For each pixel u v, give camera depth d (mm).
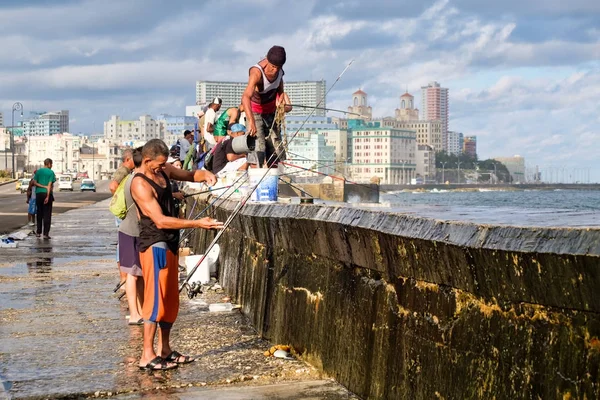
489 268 3428
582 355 2943
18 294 10555
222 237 10641
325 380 5590
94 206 41281
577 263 2834
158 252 6250
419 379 4254
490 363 3549
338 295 5520
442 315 4031
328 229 5398
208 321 8188
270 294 7188
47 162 20578
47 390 5676
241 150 8547
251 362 6312
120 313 8945
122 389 5680
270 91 8469
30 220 24531
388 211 4895
